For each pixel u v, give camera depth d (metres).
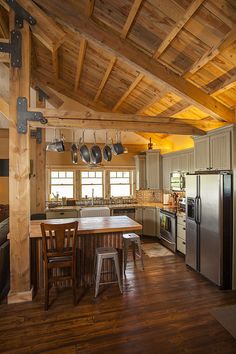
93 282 3.46
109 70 4.09
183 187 5.29
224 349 2.15
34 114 3.03
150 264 4.22
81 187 6.58
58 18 2.84
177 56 3.16
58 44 3.02
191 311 2.74
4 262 3.30
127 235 4.03
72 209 5.75
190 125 3.74
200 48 2.91
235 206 3.32
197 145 4.09
